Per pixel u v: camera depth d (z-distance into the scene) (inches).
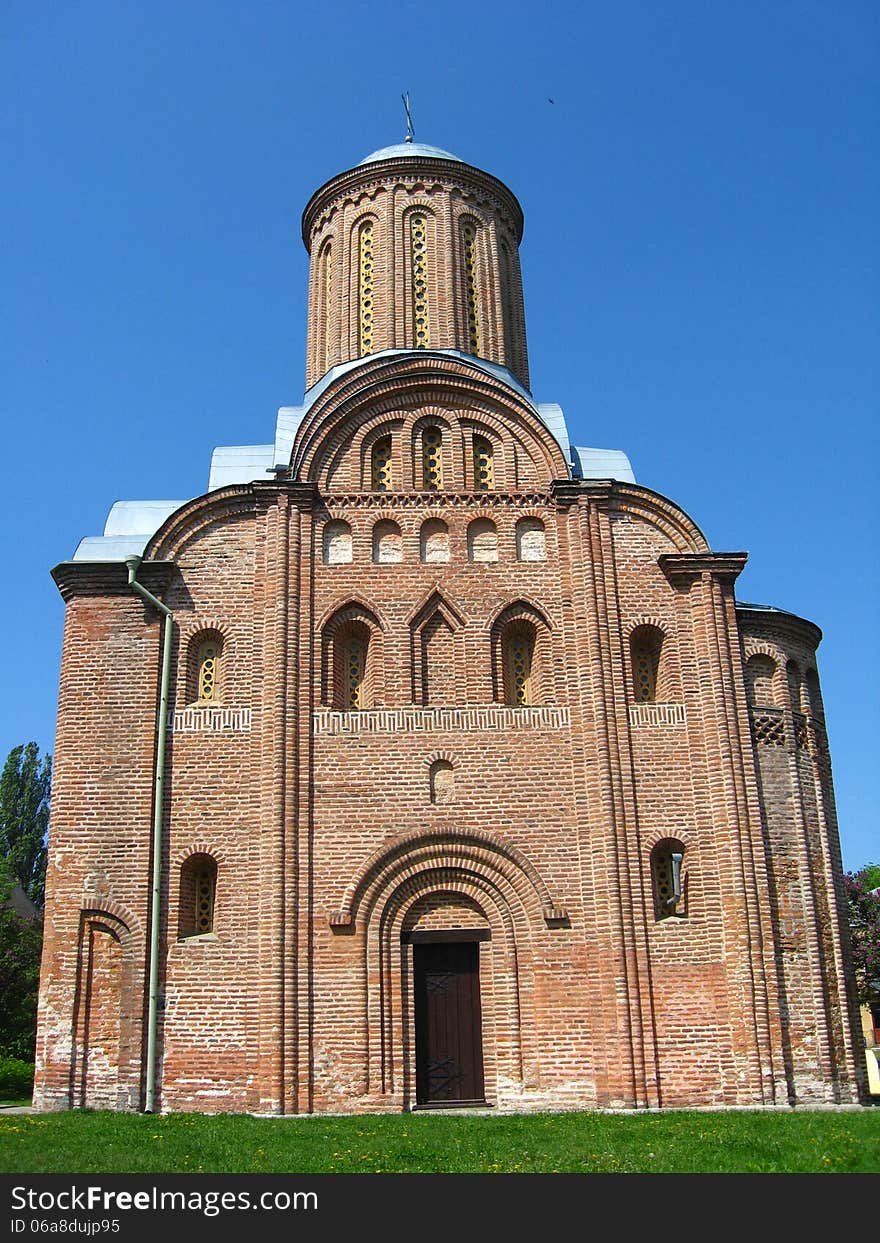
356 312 1311.5
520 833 1000.2
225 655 1051.9
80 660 1053.8
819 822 1077.8
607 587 1072.8
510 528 1095.0
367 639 1072.2
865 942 1756.9
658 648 1073.5
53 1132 765.9
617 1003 946.7
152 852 995.3
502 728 1028.5
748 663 1094.4
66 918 985.5
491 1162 639.1
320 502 1095.0
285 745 1008.2
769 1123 778.2
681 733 1033.5
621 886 977.5
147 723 1035.3
